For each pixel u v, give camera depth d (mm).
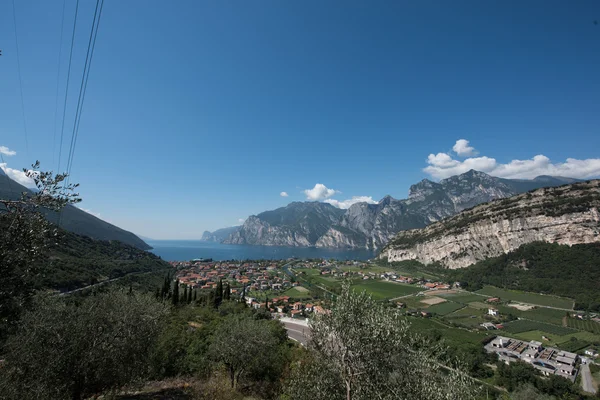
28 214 8695
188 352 29469
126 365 17656
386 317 12266
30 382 13750
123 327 17812
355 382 11562
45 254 9148
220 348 27047
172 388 23203
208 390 20984
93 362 15789
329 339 12617
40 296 15258
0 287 8117
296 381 14477
